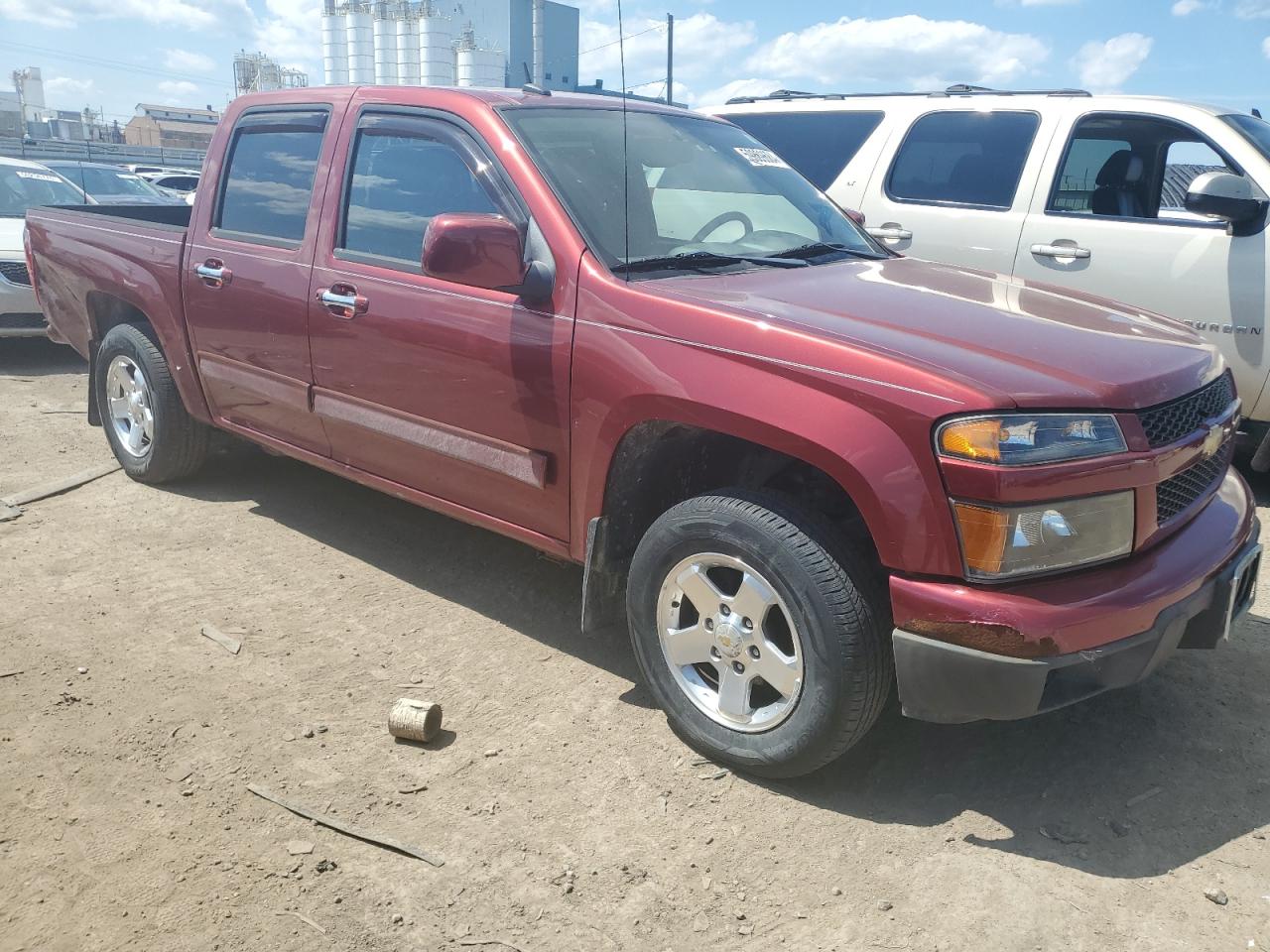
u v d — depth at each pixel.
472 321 3.31
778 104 7.08
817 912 2.41
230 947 2.25
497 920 2.36
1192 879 2.54
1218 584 2.77
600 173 3.43
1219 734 3.18
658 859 2.58
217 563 4.27
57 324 5.62
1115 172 5.86
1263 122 5.78
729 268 3.33
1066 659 2.43
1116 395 2.54
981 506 2.41
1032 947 2.31
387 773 2.89
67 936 2.26
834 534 2.65
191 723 3.09
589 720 3.20
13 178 10.08
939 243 6.11
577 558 3.24
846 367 2.56
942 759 3.03
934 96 6.44
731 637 2.84
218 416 4.62
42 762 2.87
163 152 40.44
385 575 4.22
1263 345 5.12
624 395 2.92
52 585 4.00
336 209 3.87
